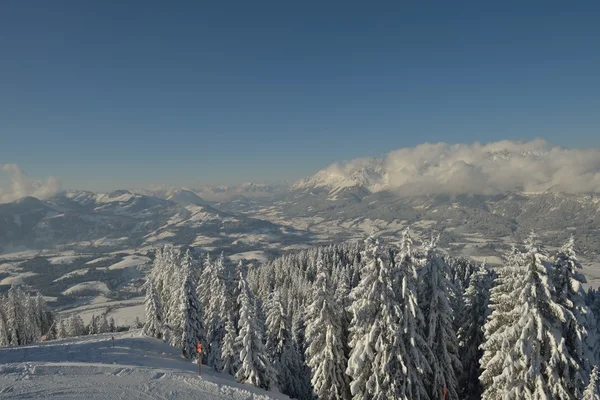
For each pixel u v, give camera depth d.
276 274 115.56
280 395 28.20
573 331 20.05
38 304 80.38
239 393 23.19
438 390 24.52
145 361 37.12
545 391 19.42
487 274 31.84
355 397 24.80
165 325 54.59
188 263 53.88
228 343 40.84
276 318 39.78
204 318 50.94
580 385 19.55
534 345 19.56
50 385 22.91
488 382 22.41
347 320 32.12
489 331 22.22
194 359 43.91
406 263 24.50
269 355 39.41
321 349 30.30
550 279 19.27
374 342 24.28
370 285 24.03
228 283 50.81
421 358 23.50
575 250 20.03
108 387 22.92
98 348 42.75
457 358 25.73
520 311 19.77
